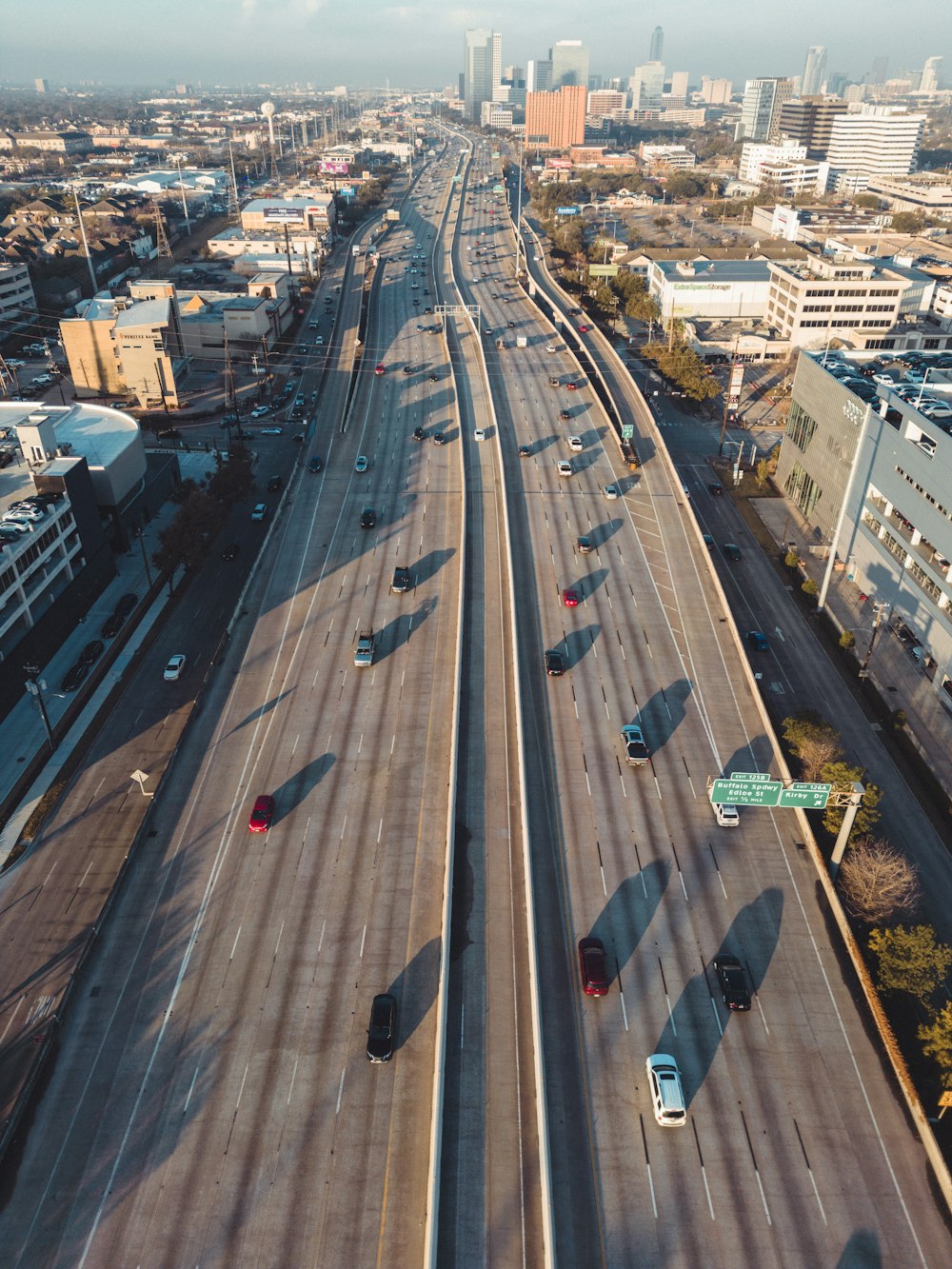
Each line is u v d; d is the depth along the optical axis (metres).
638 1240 49.19
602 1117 55.19
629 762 83.56
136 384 180.75
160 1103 56.03
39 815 79.75
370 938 67.12
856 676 101.31
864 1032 60.81
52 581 104.19
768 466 151.50
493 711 90.38
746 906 69.69
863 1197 51.56
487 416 167.00
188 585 116.94
